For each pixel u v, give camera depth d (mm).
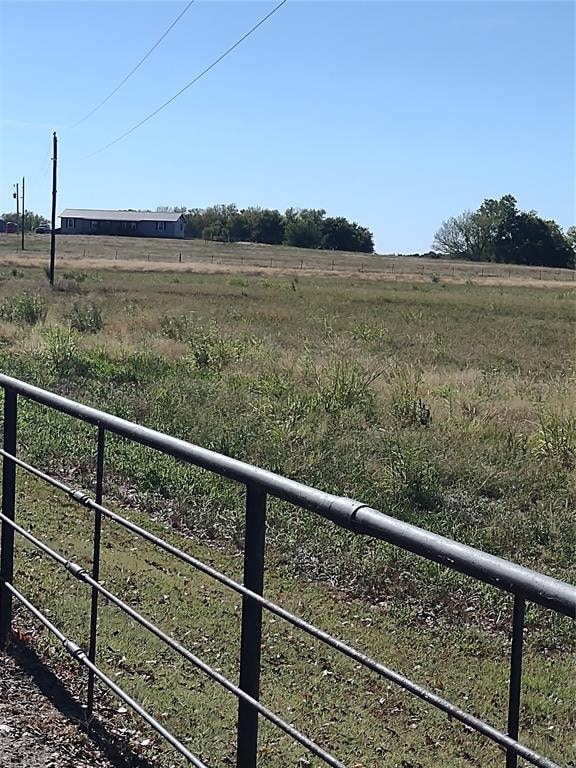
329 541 7328
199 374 17250
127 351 20094
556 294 65438
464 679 5199
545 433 11578
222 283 63656
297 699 4711
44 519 7547
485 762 4266
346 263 118812
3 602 4520
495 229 142375
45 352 18594
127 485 8906
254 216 167500
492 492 9727
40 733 3688
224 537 7543
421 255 161750
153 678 4598
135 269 79500
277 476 2580
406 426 12898
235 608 5820
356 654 2340
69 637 4918
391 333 30688
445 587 6629
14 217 188250
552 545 7914
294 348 23969
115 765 3525
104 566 6418
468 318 40688
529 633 5988
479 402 14047
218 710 4312
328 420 12195
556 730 4664
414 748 4316
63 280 51219
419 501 9008
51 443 10195
